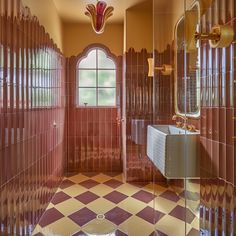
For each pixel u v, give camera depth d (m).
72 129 4.56
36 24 2.54
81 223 2.59
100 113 4.58
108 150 4.59
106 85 4.65
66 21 4.39
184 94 2.46
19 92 2.03
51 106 3.29
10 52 1.84
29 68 2.29
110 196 3.35
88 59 4.62
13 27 1.89
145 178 3.98
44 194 2.86
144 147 3.99
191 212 2.13
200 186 1.98
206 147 1.88
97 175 4.36
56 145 3.62
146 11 3.96
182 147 2.07
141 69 4.00
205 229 1.89
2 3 1.69
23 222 2.13
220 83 1.64
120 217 2.73
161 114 3.05
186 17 2.31
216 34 1.53
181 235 2.24
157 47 3.20
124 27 4.11
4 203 1.75
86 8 3.48
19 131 2.03
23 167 2.13
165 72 2.99
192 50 2.21
